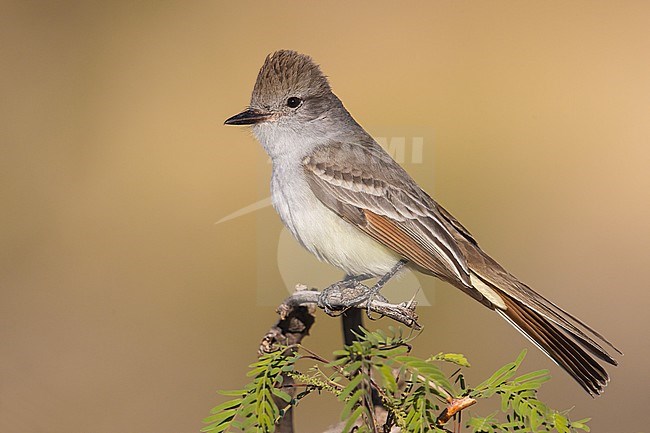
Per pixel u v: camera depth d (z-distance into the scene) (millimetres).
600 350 5727
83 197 11758
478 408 8094
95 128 12539
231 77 13102
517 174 11883
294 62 7312
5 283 10781
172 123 12539
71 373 9812
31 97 12938
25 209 11578
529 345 9883
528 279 11164
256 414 3939
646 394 9945
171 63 13336
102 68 13328
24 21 13922
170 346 10180
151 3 14086
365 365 3686
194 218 11414
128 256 11070
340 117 7469
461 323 10000
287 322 5602
